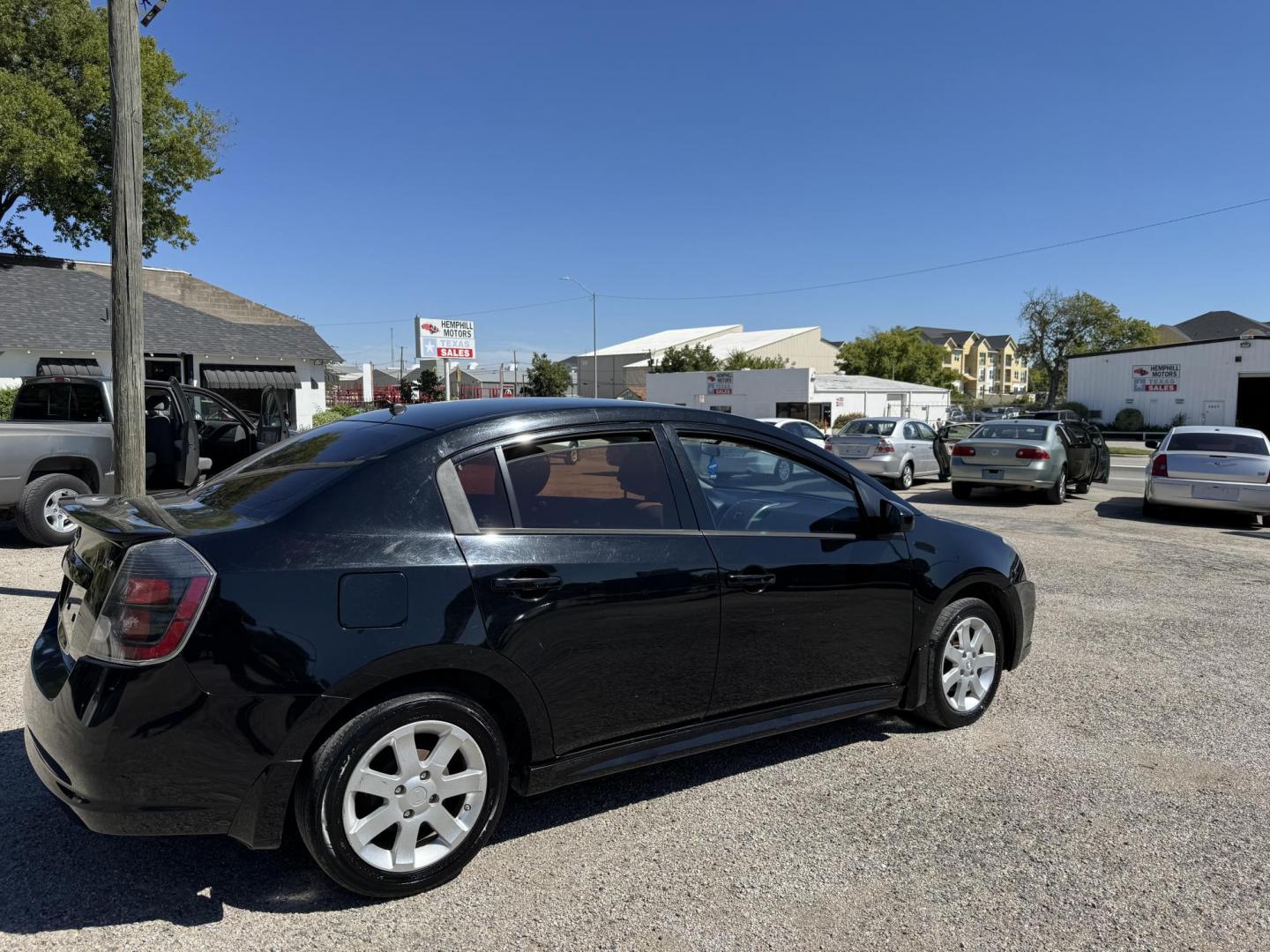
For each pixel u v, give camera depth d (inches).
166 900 105.5
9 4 818.2
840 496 151.8
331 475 111.7
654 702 124.9
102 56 867.4
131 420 264.8
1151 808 134.2
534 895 108.7
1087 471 614.5
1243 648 223.8
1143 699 183.9
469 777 109.6
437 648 104.3
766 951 97.9
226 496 120.2
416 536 107.6
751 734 135.9
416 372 3353.8
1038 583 304.2
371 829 103.2
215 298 1266.0
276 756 97.2
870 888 111.3
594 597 117.0
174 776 94.4
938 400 2306.8
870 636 149.0
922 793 138.6
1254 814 132.8
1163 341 3597.4
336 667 98.9
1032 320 3019.2
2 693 173.0
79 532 118.0
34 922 100.3
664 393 2190.0
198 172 997.8
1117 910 107.0
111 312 262.1
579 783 127.5
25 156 789.2
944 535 163.3
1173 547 380.8
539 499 120.0
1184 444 483.8
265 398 419.5
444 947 97.6
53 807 128.6
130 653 93.9
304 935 99.1
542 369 2422.5
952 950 98.7
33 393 374.6
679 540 127.8
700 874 114.1
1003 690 189.6
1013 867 116.6
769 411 1961.1
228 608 95.7
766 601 134.4
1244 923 104.4
